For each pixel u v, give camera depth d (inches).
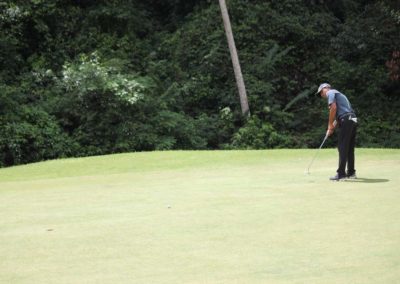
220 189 634.2
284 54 1851.6
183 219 468.4
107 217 491.8
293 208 497.0
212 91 1815.9
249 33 1903.3
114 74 1656.0
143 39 1995.6
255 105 1779.0
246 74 1835.6
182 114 1734.7
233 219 460.4
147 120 1620.3
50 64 1797.5
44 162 1051.9
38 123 1561.3
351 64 1909.4
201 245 380.5
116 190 668.1
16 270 337.4
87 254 369.1
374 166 810.2
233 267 327.6
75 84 1601.9
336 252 349.1
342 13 2089.1
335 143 1695.4
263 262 335.0
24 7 1782.7
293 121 1775.3
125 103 1573.6
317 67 1923.0
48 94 1654.8
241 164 899.4
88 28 1907.0
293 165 863.1
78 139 1578.5
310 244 370.9
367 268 313.7
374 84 1822.1
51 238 417.4
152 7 2124.8
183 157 1018.1
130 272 326.0
